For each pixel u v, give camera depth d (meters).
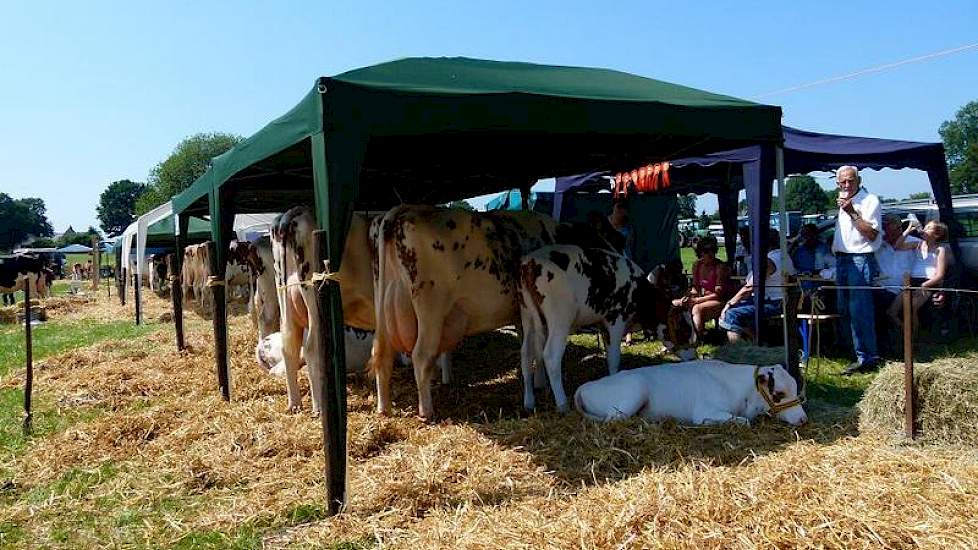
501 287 5.97
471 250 5.76
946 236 7.67
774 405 4.97
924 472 3.63
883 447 4.23
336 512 3.86
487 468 4.24
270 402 6.26
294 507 3.98
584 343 9.20
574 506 3.46
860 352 6.95
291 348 5.99
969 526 2.99
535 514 3.48
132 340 10.94
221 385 6.62
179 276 9.40
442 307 5.64
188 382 7.38
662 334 6.44
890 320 7.76
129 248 17.08
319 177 3.82
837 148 9.38
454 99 4.06
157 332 11.81
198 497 4.29
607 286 5.98
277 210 12.80
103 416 6.24
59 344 11.70
